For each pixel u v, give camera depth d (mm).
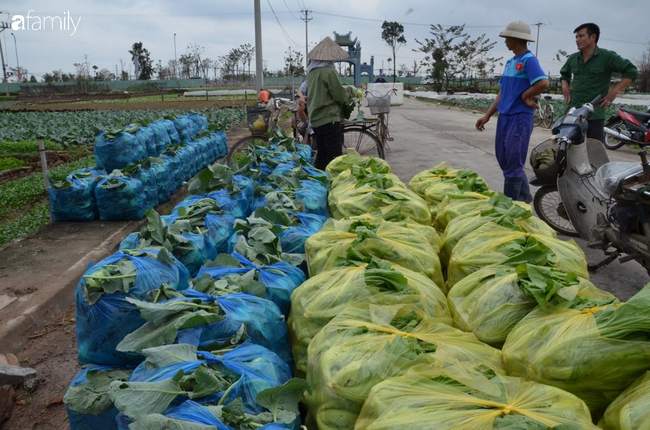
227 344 2277
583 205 5371
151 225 3143
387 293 2484
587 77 7320
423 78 89750
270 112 9859
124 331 2531
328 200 4906
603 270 5156
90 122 20797
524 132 5742
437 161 11188
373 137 9875
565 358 1877
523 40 5613
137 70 99750
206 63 97625
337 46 7023
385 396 1777
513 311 2297
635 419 1617
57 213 6562
